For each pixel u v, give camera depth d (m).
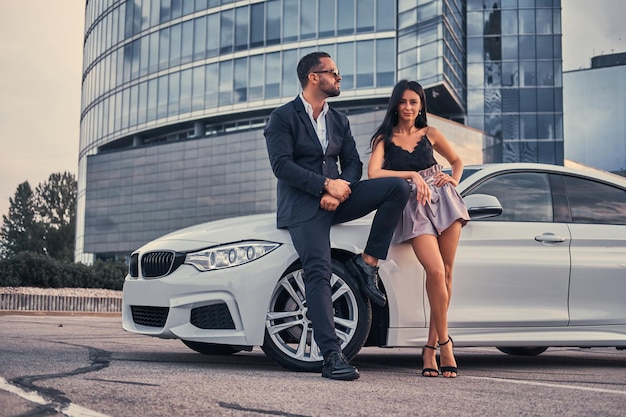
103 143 50.91
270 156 4.41
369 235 4.39
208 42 43.84
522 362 5.71
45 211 82.88
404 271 4.62
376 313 4.66
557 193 5.32
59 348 5.45
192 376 3.82
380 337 4.64
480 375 4.47
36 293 16.94
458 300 4.79
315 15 40.38
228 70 42.81
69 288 18.34
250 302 4.38
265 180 40.78
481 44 42.91
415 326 4.63
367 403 3.12
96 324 10.35
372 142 4.68
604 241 5.26
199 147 43.47
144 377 3.71
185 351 5.87
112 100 49.88
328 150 4.50
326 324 4.07
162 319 4.64
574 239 5.17
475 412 2.98
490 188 5.11
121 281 19.55
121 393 3.16
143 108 47.00
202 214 43.00
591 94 63.41
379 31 38.97
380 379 4.05
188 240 4.62
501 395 3.47
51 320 11.70
